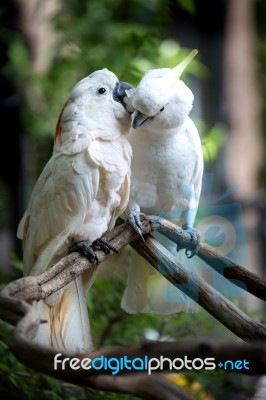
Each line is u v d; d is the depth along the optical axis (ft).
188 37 62.85
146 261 26.40
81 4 47.16
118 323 30.19
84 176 24.35
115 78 25.49
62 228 24.68
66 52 44.39
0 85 50.08
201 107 61.31
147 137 26.30
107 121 25.02
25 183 49.16
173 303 26.86
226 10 64.39
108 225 25.94
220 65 64.08
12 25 49.47
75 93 25.27
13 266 31.48
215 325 30.30
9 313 17.57
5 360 26.11
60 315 24.75
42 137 47.50
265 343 15.52
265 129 71.51
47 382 26.05
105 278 30.58
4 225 52.34
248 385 28.99
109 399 26.48
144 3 43.91
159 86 24.32
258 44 74.84
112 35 43.42
